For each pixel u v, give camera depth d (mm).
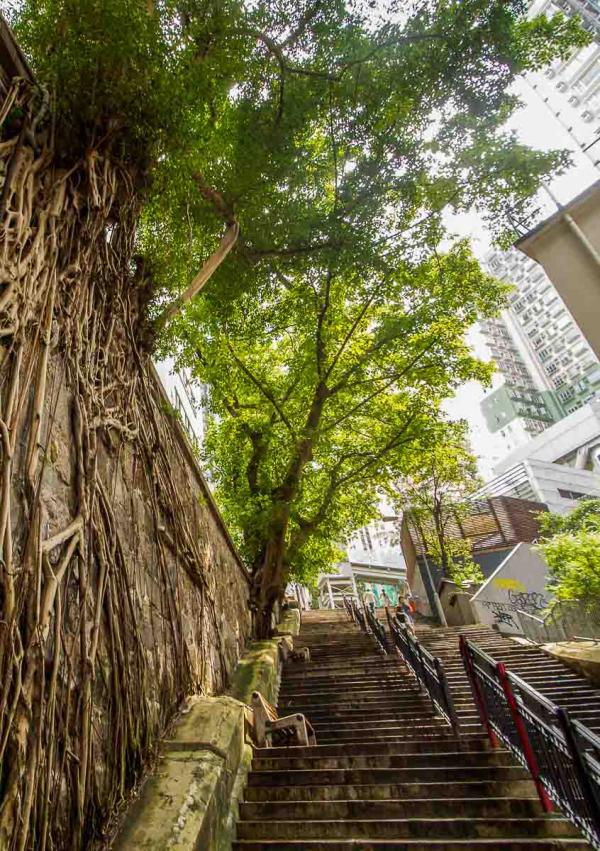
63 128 2883
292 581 13250
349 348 10945
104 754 2441
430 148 5793
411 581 19016
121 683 2723
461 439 12508
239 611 7691
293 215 6043
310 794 3338
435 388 10805
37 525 2129
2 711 1685
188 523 4965
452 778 3418
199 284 4582
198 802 2582
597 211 4250
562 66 37531
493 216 6238
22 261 2363
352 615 14820
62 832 1945
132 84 2990
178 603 4215
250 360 11375
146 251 4352
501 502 18750
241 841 2838
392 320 9438
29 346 2332
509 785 3236
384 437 11477
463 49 4867
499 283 9570
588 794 2359
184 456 5328
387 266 7406
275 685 6527
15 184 2410
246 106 5266
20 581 1979
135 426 3719
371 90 5266
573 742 2494
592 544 7832
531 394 50812
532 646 7793
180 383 11516
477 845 2613
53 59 2793
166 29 3426
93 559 2678
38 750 1812
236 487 10406
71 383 2818
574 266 4242
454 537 17578
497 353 53750
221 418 11609
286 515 8844
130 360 3785
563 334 50375
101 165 3193
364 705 5660
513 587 12758
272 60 5059
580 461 30453
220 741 3318
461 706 5340
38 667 1924
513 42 4852
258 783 3561
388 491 12867
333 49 5051
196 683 4250
